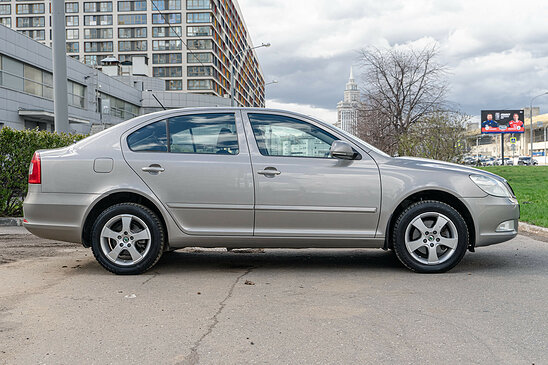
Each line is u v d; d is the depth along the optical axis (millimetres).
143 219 4996
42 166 5109
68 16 85812
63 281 4730
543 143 96562
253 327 3375
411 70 32844
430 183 5051
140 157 5090
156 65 84375
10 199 9406
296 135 5203
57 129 11484
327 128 5254
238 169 5043
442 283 4660
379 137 33594
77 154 5125
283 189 5016
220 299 4090
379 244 5117
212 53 84125
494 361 2799
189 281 4754
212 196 5027
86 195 5031
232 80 42125
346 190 5027
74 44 85750
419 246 5062
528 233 8484
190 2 83812
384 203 5039
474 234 5113
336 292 4324
